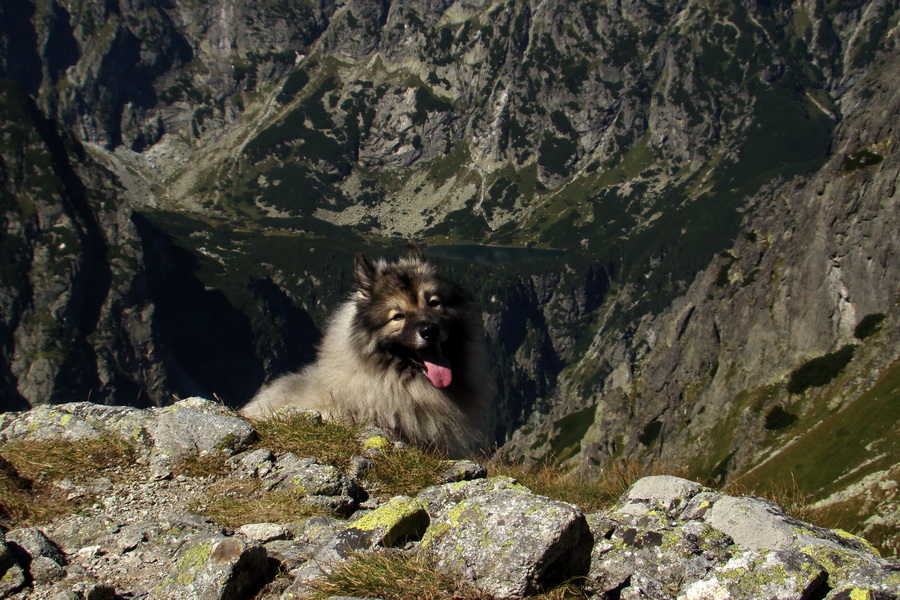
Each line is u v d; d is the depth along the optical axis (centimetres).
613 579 121
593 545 124
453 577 118
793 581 109
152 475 150
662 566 122
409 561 121
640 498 142
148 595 121
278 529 135
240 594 121
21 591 122
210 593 119
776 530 127
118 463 151
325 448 160
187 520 136
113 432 157
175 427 158
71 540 132
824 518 174
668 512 137
